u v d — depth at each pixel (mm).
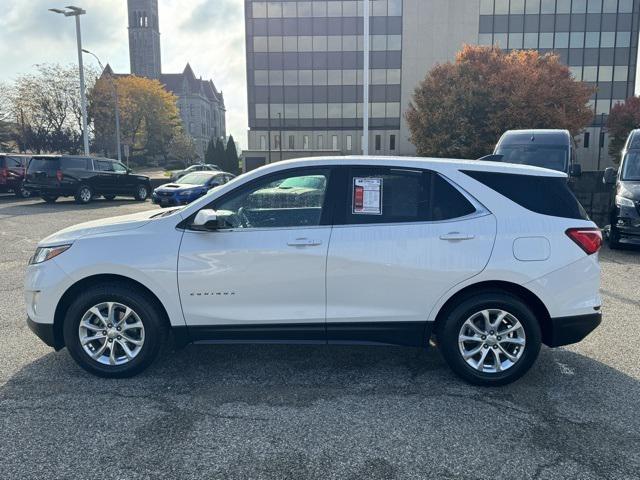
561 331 4066
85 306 4141
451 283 4008
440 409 3734
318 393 4004
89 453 3154
